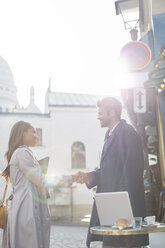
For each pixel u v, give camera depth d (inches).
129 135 134.5
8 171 142.5
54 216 882.1
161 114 288.2
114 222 127.0
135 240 127.6
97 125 1113.4
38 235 127.5
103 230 116.2
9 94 2500.0
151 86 275.7
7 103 2460.6
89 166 1090.7
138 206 129.9
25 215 128.2
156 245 233.0
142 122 337.7
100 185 150.0
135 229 115.0
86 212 968.3
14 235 126.2
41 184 132.7
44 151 1087.6
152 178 342.3
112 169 136.3
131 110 337.1
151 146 347.6
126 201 123.3
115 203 125.7
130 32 360.5
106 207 127.9
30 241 125.9
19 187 133.8
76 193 1036.5
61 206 896.9
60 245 356.2
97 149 1101.7
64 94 1284.4
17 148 138.6
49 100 1184.2
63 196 959.0
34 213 129.0
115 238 129.6
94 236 141.1
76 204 1029.2
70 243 371.6
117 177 135.0
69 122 1109.7
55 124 1104.2
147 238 131.7
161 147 333.7
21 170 134.0
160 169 339.6
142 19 360.2
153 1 286.8
